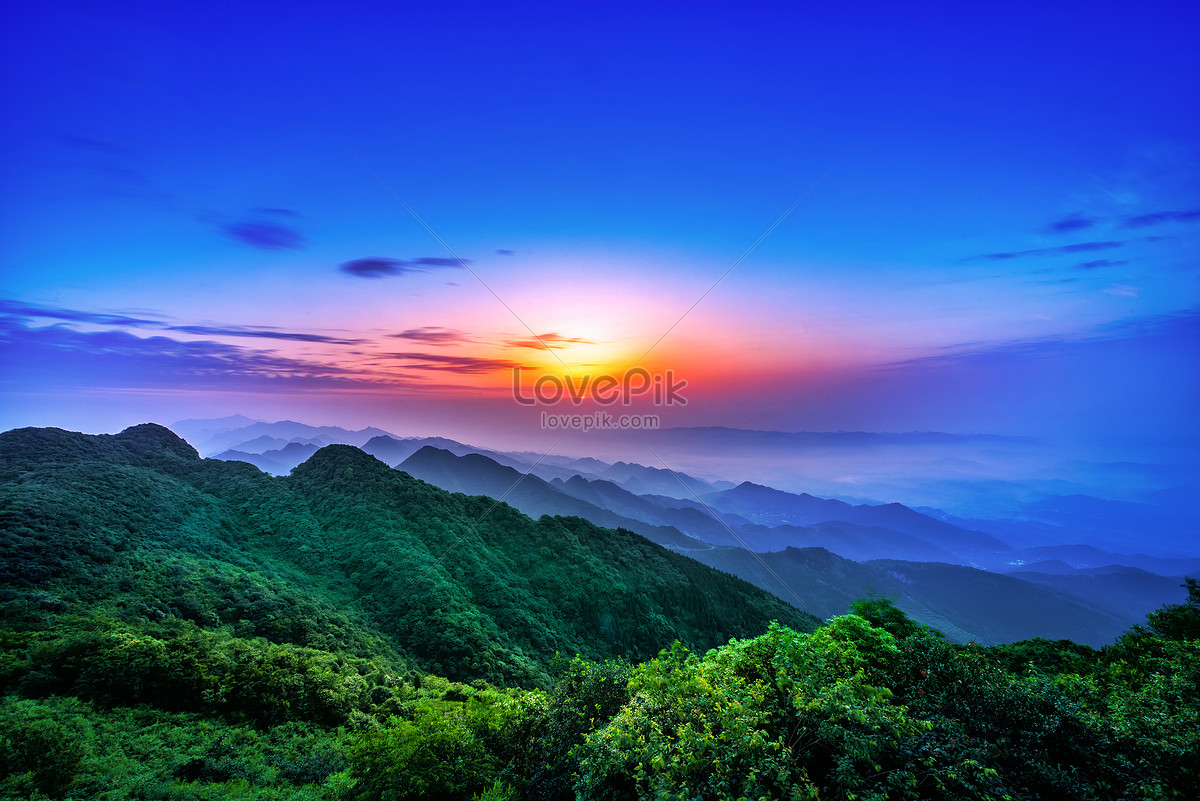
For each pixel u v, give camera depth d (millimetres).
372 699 33938
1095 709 11969
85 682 26578
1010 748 9227
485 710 14125
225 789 19562
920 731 8773
